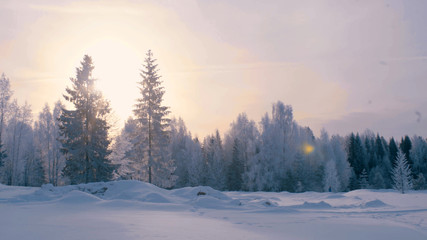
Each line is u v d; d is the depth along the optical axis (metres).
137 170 36.38
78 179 30.25
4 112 44.97
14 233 7.43
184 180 63.44
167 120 35.28
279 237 8.37
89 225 9.17
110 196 19.72
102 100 32.81
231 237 7.98
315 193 33.09
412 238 8.82
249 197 26.16
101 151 31.64
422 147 88.25
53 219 10.43
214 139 71.06
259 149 57.81
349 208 18.36
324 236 8.81
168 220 11.12
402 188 41.06
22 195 18.31
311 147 64.94
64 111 31.14
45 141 50.62
